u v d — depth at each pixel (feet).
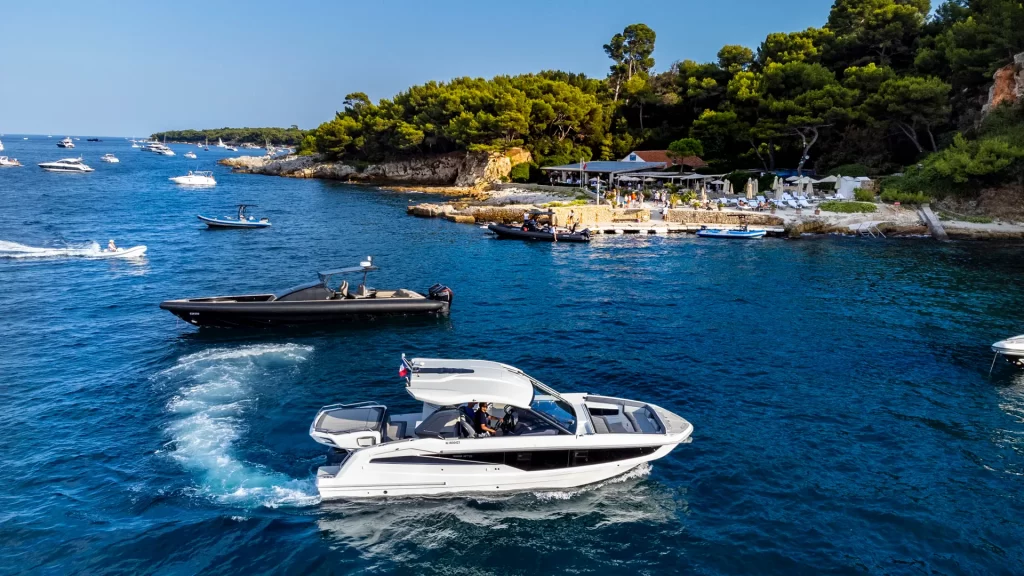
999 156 175.73
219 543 39.22
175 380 65.41
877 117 228.84
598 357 74.84
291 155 521.24
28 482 45.44
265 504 43.37
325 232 175.94
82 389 62.80
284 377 66.85
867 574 37.42
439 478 43.86
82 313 90.94
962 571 37.65
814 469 49.21
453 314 93.45
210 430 53.83
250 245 152.56
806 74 246.06
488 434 44.80
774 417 58.65
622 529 41.52
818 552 39.37
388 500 44.04
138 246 140.46
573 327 86.99
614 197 216.74
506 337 82.48
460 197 282.36
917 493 45.93
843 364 73.00
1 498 43.32
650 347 78.59
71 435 52.85
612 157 327.06
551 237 163.43
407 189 313.53
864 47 265.95
